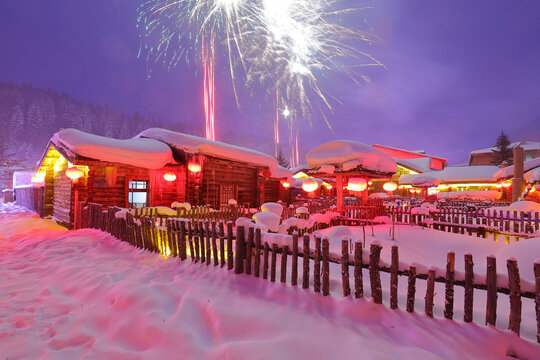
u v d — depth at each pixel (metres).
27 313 3.78
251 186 16.53
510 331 2.80
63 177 13.17
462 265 6.36
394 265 3.30
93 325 3.42
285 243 4.09
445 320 3.07
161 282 4.41
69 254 6.61
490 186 36.25
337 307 3.38
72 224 10.84
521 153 19.22
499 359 2.61
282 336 2.89
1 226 12.28
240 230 4.52
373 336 2.90
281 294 3.75
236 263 4.51
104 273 4.95
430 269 3.17
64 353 2.93
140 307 3.62
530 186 19.03
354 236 8.70
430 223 10.60
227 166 15.07
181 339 2.97
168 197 13.88
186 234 5.57
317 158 12.48
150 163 12.22
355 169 11.42
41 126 131.00
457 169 38.78
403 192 39.12
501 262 4.64
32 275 5.41
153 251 6.31
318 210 13.97
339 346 2.73
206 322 3.29
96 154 10.74
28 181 27.52
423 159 45.22
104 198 11.86
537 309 2.70
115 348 2.95
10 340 3.16
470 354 2.63
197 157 13.05
